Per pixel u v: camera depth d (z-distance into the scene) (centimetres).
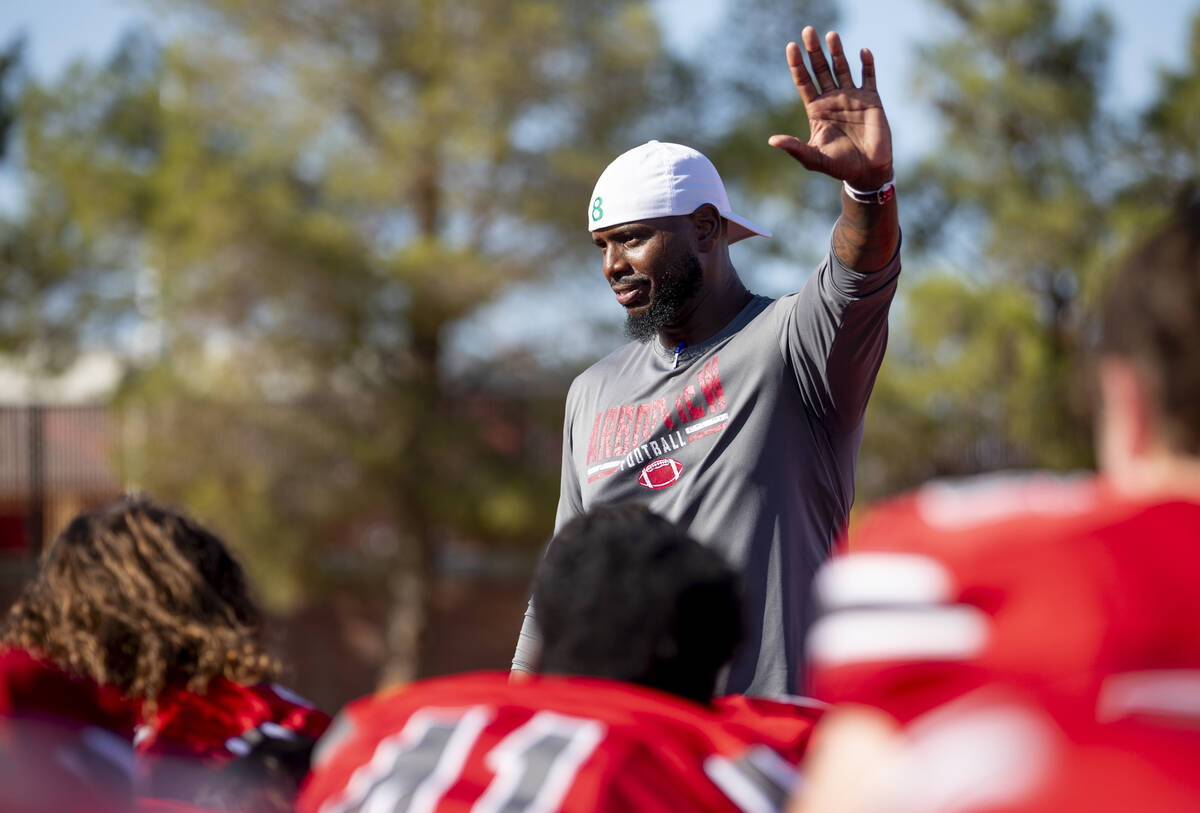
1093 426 251
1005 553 217
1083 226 3766
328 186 2702
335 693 3431
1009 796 203
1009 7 3928
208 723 431
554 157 2684
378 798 297
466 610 3412
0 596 3128
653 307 546
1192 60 3888
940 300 3512
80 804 343
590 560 328
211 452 2683
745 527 507
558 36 2605
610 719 300
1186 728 199
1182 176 3853
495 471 2802
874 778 218
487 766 294
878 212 477
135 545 435
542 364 2870
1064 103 3831
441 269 2580
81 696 364
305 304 2630
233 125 2769
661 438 540
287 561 2706
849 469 537
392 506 2861
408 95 2781
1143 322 229
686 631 321
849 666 223
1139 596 206
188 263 2544
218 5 2706
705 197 550
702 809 293
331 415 2791
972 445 3462
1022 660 209
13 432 3322
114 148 3161
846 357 505
